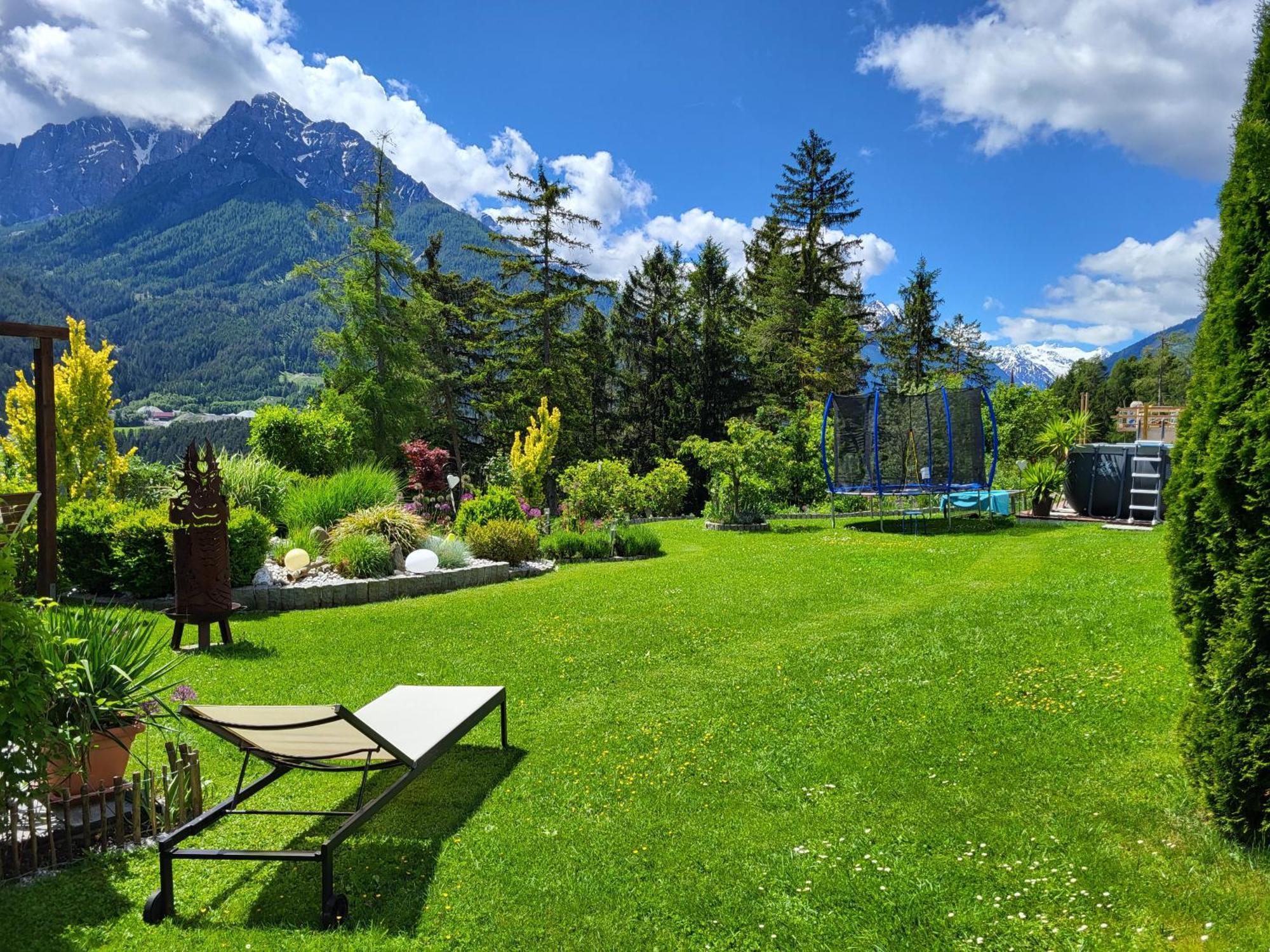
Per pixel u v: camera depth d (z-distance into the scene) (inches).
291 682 253.1
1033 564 463.8
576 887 130.6
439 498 798.5
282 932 118.0
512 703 235.1
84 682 151.5
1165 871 127.2
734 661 274.5
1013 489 836.6
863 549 557.6
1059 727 191.6
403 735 165.0
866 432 751.1
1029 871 129.1
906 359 1637.6
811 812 155.9
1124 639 263.9
